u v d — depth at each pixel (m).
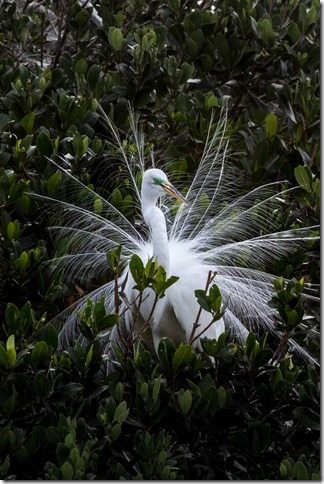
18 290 9.94
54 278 9.81
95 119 11.48
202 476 8.45
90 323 8.58
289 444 8.65
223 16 13.95
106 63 13.53
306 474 7.89
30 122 11.10
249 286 10.59
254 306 10.45
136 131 12.00
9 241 9.98
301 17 13.33
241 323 10.62
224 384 8.84
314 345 10.41
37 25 14.79
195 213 11.35
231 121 12.80
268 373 8.83
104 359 8.98
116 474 7.97
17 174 10.70
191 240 11.02
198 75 13.28
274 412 8.76
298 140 12.23
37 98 11.48
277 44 13.03
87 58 14.23
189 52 12.99
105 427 8.03
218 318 8.59
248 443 8.50
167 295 9.97
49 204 10.59
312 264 11.13
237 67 12.98
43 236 10.79
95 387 8.54
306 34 13.30
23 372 8.51
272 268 11.02
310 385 8.61
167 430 8.47
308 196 11.02
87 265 10.84
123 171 11.60
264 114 13.32
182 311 9.96
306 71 13.16
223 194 11.88
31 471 8.04
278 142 12.10
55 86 12.31
